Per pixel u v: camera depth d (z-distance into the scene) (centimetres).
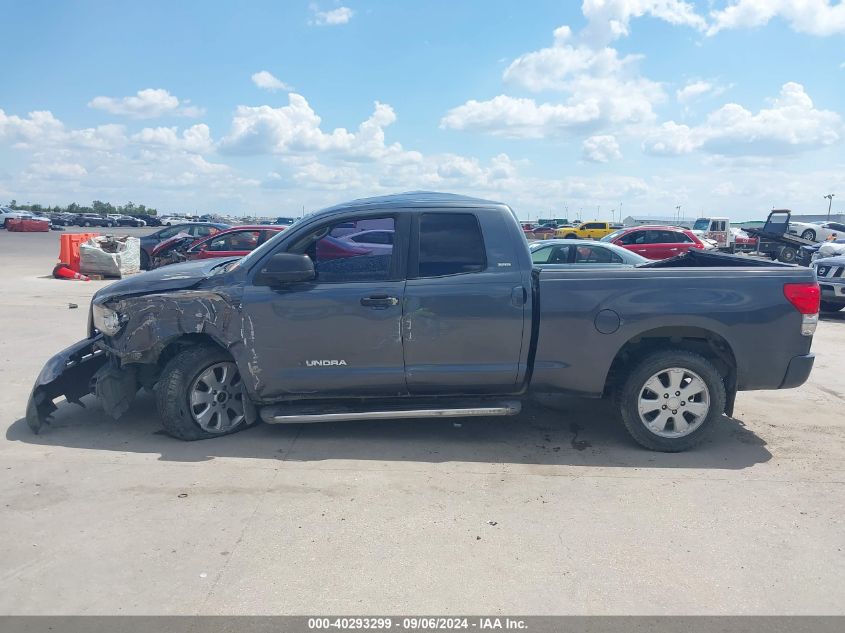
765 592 320
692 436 504
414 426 562
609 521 391
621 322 494
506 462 485
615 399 521
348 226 505
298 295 492
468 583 324
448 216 506
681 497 426
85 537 366
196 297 495
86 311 1177
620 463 485
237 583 323
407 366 500
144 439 523
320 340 494
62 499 413
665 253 1856
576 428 564
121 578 327
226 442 517
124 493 423
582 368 501
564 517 396
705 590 321
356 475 455
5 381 696
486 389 512
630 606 308
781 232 2417
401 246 501
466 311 491
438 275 498
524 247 506
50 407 542
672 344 517
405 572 334
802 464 486
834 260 1273
